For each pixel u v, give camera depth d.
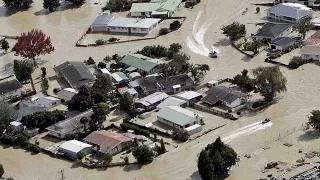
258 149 119.25
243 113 135.25
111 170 119.38
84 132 133.00
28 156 128.50
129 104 139.25
